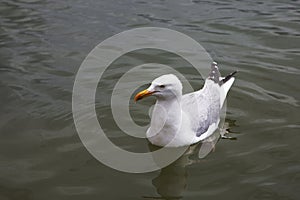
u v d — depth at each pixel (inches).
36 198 72.1
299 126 84.1
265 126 84.6
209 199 72.1
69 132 83.2
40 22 116.6
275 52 104.9
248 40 109.7
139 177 75.5
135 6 125.6
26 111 87.5
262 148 80.3
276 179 74.7
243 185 73.9
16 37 110.1
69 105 89.2
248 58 103.0
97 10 123.3
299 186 73.5
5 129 83.6
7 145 80.6
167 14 121.3
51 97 91.2
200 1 128.6
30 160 78.0
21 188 73.5
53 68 99.7
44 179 74.9
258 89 93.5
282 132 83.1
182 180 75.1
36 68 99.7
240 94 92.2
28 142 81.1
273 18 118.5
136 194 72.9
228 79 93.4
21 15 119.6
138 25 115.9
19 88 93.4
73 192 72.9
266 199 71.7
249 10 123.0
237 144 81.4
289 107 88.5
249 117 86.7
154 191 73.3
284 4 126.3
